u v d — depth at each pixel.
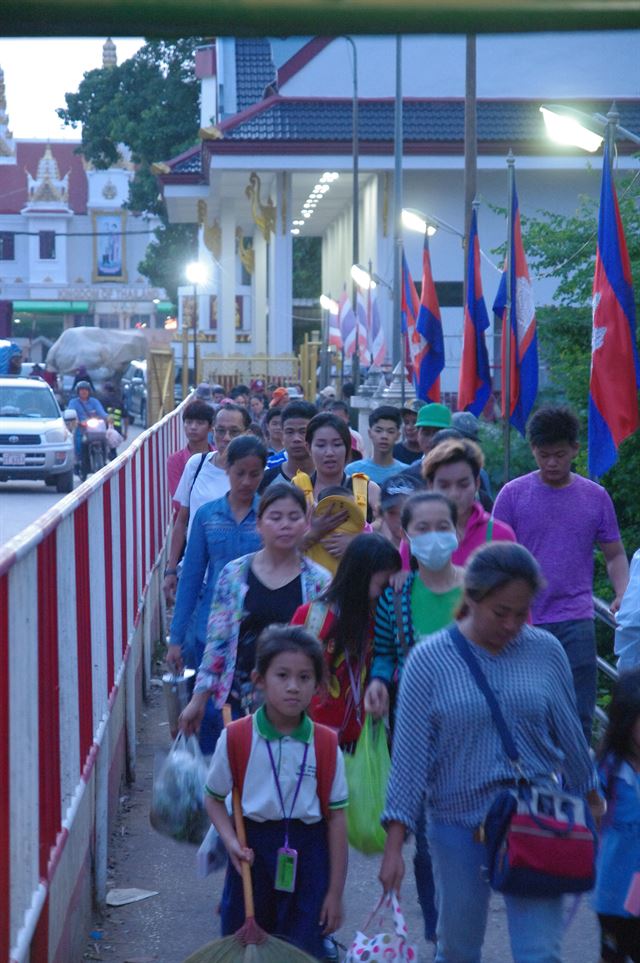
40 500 30.45
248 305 75.06
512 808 4.27
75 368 61.53
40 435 32.12
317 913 4.95
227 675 6.55
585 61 47.19
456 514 5.94
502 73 47.12
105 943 6.41
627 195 20.59
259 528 6.66
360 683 6.08
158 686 12.96
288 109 46.72
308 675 4.85
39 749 4.73
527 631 4.57
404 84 47.12
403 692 4.53
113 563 8.71
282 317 49.31
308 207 57.94
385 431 10.91
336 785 4.99
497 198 46.12
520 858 4.18
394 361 30.77
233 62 61.84
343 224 59.31
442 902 4.57
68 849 5.55
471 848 4.50
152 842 8.08
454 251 46.25
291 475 10.05
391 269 46.22
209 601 7.94
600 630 15.67
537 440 7.75
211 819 5.04
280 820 4.94
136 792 9.30
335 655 6.03
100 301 127.12
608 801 4.57
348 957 4.64
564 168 44.84
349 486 9.27
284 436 10.03
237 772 4.96
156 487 15.35
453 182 46.00
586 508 7.79
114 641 8.61
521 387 14.02
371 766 5.70
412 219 24.09
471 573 4.39
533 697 4.45
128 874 7.47
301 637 4.86
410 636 5.87
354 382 37.03
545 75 47.25
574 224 22.61
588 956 6.10
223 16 1.18
